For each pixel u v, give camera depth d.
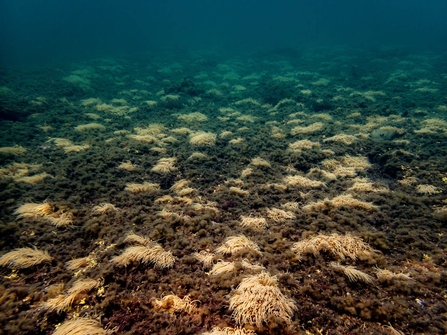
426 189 9.62
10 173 10.68
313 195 10.07
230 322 4.98
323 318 5.04
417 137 14.44
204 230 7.73
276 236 7.45
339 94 24.17
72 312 5.08
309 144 14.35
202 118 19.70
